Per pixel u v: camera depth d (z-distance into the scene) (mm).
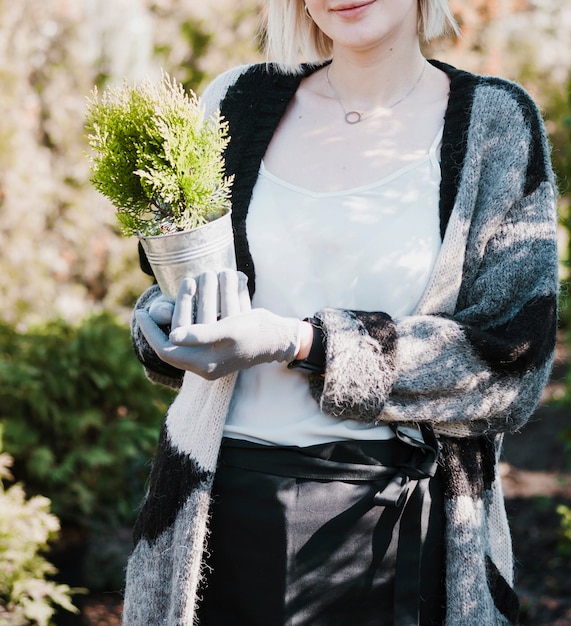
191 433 1579
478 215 1544
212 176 1406
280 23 1750
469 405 1493
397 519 1504
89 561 3652
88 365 3479
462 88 1621
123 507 3570
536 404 1572
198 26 6395
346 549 1499
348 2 1516
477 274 1554
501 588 1615
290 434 1522
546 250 1542
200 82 6359
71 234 5398
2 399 3385
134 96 1412
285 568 1503
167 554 1591
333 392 1425
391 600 1512
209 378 1401
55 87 5359
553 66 9312
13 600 2752
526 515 4715
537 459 5695
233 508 1545
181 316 1374
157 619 1597
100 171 1420
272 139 1668
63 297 5289
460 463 1551
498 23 6941
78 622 3234
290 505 1504
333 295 1545
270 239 1567
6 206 4602
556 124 8461
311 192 1577
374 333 1444
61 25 5395
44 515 2869
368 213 1539
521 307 1534
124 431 3529
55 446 3477
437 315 1515
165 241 1381
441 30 1701
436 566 1543
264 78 1742
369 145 1602
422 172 1562
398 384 1453
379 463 1513
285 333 1415
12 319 4523
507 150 1558
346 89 1655
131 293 6035
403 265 1521
